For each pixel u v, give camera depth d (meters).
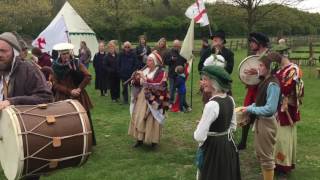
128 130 8.94
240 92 15.30
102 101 13.81
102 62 14.78
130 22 35.09
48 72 8.43
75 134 4.18
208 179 4.72
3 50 4.39
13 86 4.49
